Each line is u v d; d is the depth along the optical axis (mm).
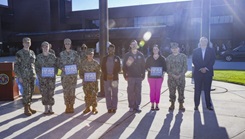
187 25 32844
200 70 5938
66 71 5625
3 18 46656
